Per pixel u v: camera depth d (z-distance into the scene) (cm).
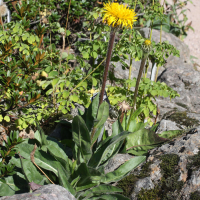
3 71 230
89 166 178
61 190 146
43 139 184
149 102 257
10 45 235
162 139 211
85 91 266
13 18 364
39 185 152
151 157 210
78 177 174
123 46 268
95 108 197
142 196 182
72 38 479
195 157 191
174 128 271
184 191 173
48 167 182
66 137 256
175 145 213
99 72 296
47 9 385
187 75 387
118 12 152
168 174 189
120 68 397
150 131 218
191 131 227
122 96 254
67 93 249
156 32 576
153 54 291
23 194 136
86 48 276
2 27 268
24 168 179
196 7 898
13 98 246
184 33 705
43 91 315
